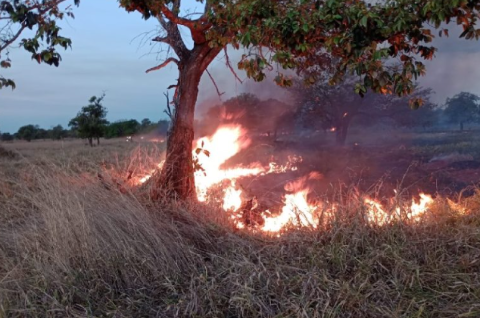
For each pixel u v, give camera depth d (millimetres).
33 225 5219
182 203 6570
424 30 5324
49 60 6016
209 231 5695
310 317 3732
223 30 5977
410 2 4891
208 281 4367
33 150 19984
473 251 4699
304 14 5141
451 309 3842
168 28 7309
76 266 4625
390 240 4859
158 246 4875
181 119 7000
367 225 5109
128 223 5070
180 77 7164
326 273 4312
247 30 5219
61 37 5871
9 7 6027
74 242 4719
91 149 20000
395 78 5074
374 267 4457
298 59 6906
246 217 6293
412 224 5230
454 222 5578
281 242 5164
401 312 3826
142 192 6809
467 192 8953
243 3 5285
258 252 4871
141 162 8547
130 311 4039
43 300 4105
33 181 7074
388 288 4148
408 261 4480
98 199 5570
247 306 3865
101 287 4383
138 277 4539
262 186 10086
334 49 5449
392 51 5504
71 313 3951
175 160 6922
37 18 6125
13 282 4355
